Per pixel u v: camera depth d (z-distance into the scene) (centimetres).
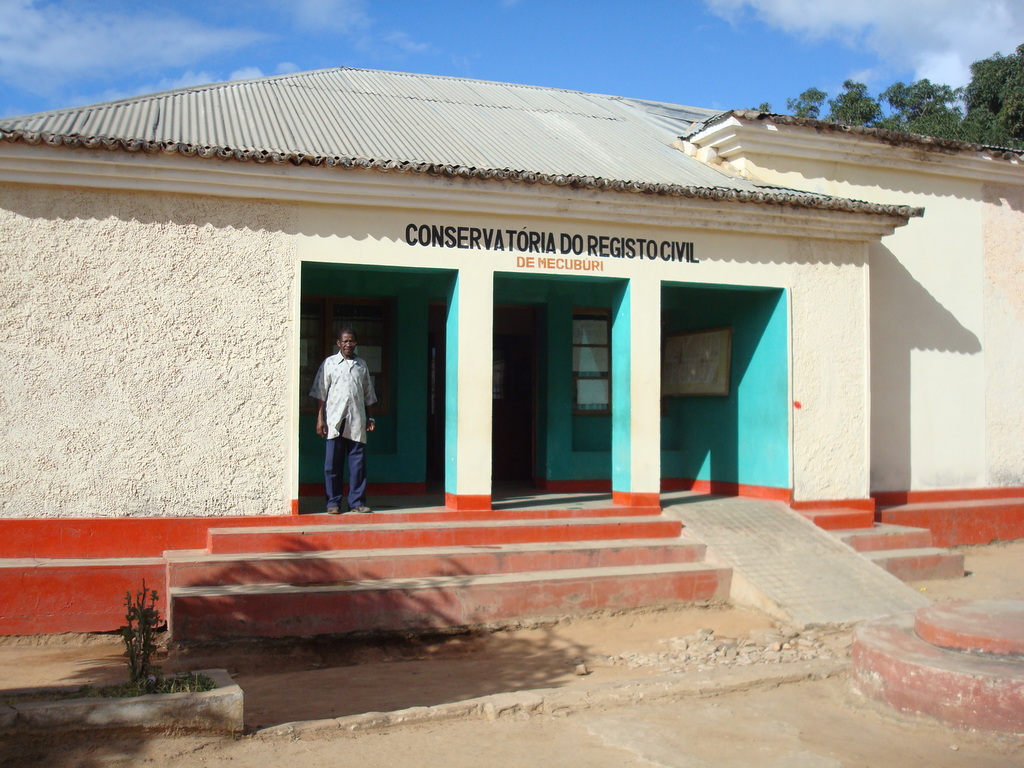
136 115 983
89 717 463
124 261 811
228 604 721
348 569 794
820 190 1177
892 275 1201
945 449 1225
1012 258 1293
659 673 683
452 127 1158
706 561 918
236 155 805
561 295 1205
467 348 917
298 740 508
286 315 853
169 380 821
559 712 573
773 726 555
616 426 1011
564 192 920
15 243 785
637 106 1517
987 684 534
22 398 786
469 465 917
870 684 592
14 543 782
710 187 997
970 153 1230
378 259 882
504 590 803
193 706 487
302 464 1080
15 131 753
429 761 487
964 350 1248
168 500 820
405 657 741
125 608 773
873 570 908
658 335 988
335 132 1030
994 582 991
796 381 1052
